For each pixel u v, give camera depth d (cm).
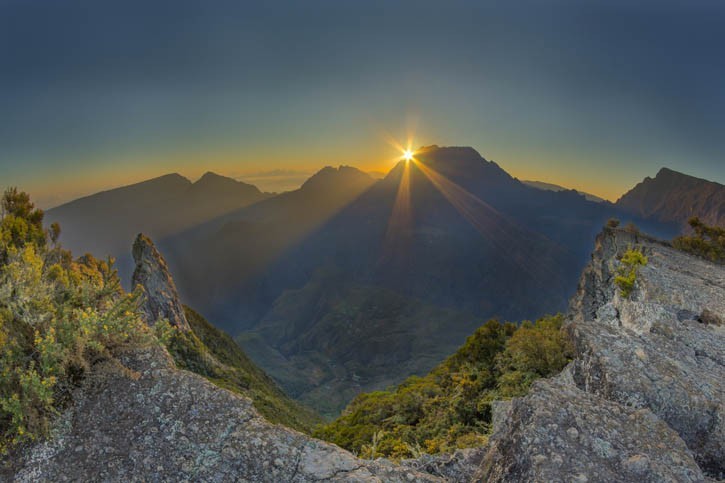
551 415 566
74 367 554
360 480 497
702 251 3347
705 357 1008
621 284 1905
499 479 535
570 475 479
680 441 547
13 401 471
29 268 599
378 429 2992
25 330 560
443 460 768
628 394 753
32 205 1153
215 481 485
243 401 586
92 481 471
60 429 508
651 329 1280
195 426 535
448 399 2884
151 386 566
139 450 503
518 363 2389
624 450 523
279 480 492
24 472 474
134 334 616
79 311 578
